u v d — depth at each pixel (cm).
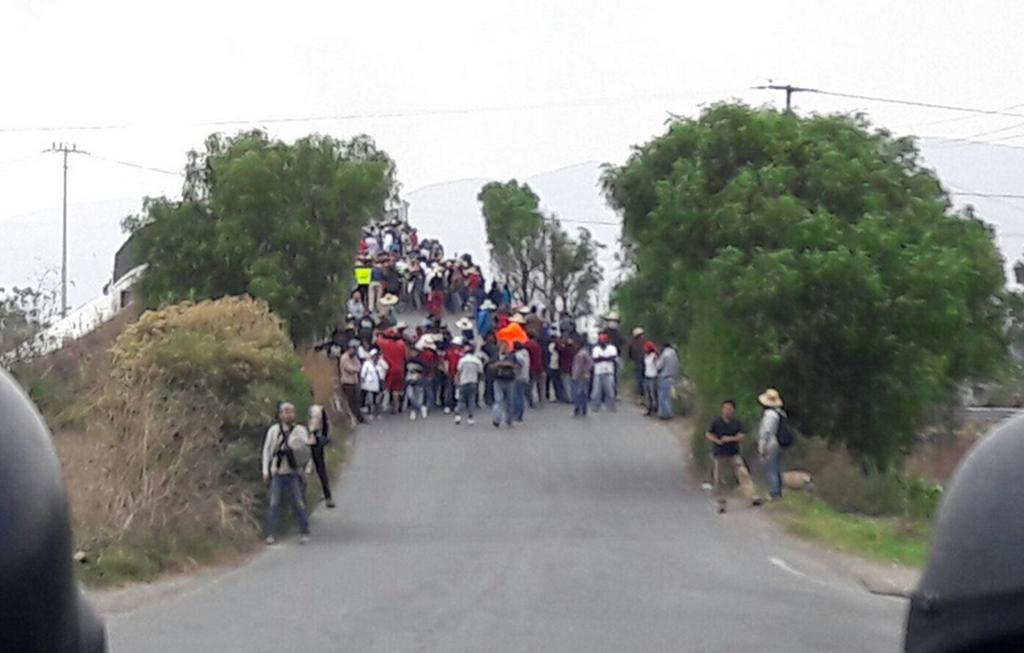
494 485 3328
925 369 3312
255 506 2722
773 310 3297
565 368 4709
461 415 4297
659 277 3750
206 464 2639
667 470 3531
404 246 6556
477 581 2112
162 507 2405
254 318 3059
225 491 2694
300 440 2697
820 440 3369
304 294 4581
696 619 1786
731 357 3347
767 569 2270
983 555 446
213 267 4581
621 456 3731
